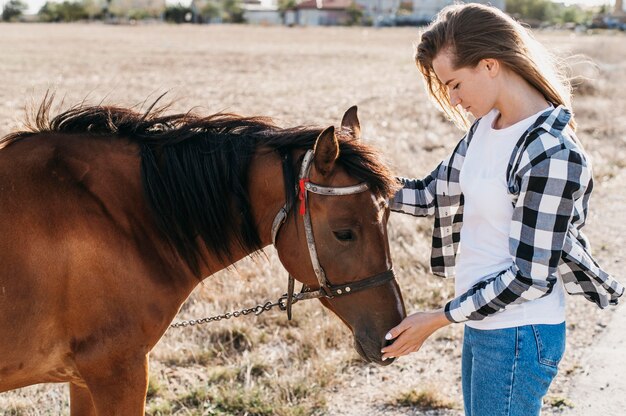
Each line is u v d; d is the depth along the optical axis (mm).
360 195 2717
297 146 2887
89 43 41562
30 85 17422
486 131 2621
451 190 2969
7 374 2664
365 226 2707
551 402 4355
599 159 10898
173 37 52750
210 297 5387
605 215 8430
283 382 4332
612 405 4348
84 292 2641
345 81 21969
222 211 2893
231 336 4898
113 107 3023
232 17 98750
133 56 31188
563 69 2730
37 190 2619
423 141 11250
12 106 13008
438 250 3092
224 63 28625
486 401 2588
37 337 2631
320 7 101312
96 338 2676
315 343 4793
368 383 4547
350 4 101938
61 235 2596
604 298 2557
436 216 3053
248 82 20734
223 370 4453
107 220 2699
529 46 2475
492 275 2561
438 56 2492
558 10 88250
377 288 2742
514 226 2391
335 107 14898
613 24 70250
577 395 4461
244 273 5773
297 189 2785
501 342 2527
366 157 2744
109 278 2672
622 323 5547
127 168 2840
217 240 2924
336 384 4508
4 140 2891
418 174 8812
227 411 4094
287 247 2850
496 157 2508
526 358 2496
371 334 2738
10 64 24391
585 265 2506
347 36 60188
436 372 4742
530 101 2502
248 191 2902
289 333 5016
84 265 2629
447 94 2838
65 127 2941
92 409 3102
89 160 2791
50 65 24625
